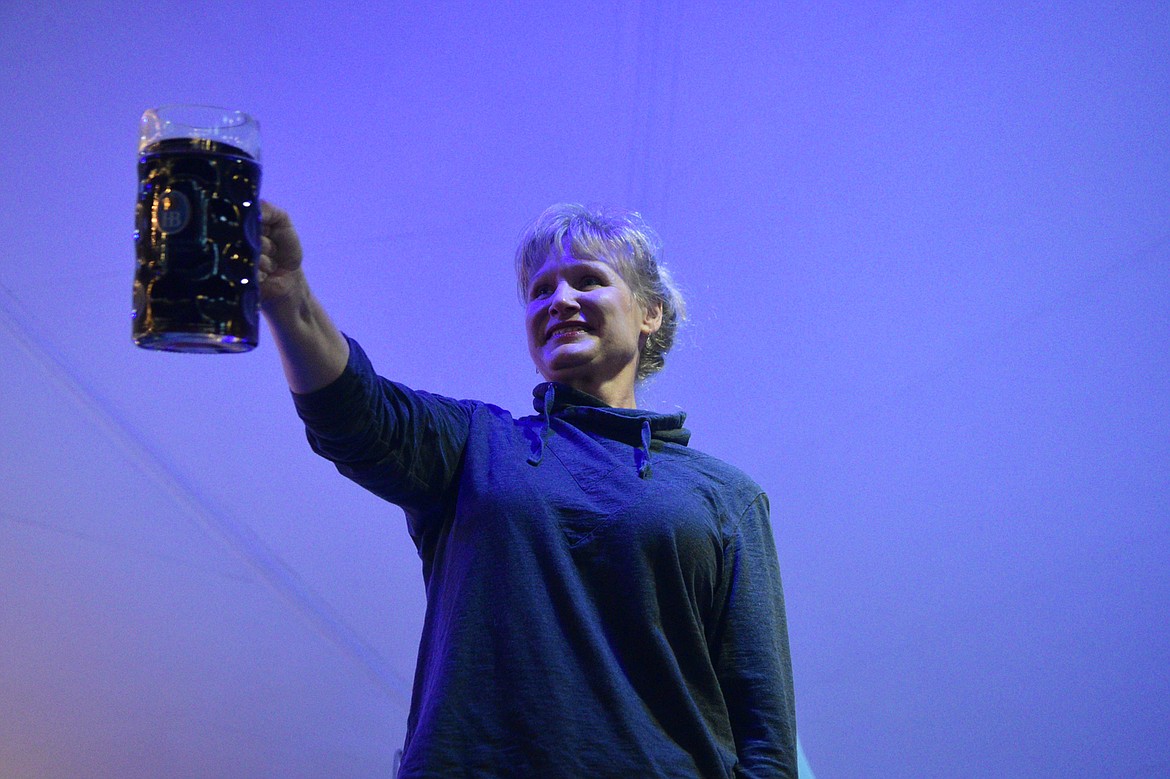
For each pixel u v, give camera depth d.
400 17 2.91
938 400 2.66
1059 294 2.50
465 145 2.94
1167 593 2.39
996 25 2.51
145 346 0.84
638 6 2.83
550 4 2.87
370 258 2.95
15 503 2.77
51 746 2.73
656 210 2.93
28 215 2.83
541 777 0.98
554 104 2.92
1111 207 2.42
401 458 1.18
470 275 2.96
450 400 1.31
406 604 2.93
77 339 2.82
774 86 2.79
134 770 2.76
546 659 1.04
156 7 2.87
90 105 2.86
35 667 2.73
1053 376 2.52
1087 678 2.47
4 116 2.84
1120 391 2.44
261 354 2.88
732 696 1.16
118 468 2.83
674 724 1.06
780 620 1.23
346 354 1.11
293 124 2.92
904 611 2.67
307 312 1.07
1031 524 2.54
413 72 2.92
